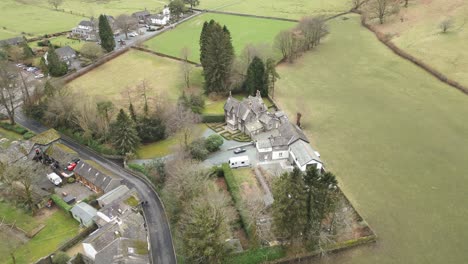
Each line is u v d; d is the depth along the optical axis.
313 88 140.50
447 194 87.75
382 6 196.38
